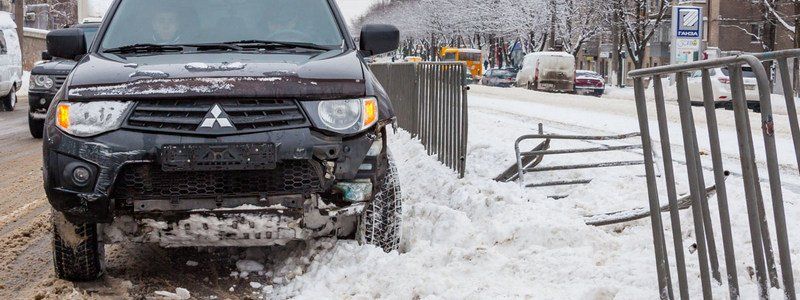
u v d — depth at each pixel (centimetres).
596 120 1886
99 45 595
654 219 392
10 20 2348
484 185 746
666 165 381
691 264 451
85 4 2266
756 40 5881
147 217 495
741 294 371
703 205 369
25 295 513
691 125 365
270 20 616
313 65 523
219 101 484
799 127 302
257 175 488
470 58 8119
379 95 520
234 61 536
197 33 604
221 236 499
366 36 624
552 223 554
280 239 506
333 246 554
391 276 496
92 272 530
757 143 1272
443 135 979
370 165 502
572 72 4819
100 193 480
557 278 472
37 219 771
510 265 496
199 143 476
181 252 614
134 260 595
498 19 8088
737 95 321
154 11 620
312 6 631
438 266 519
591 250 519
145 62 540
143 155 477
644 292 414
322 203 497
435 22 11312
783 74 304
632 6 6016
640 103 390
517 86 5341
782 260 314
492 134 1271
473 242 571
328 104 493
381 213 550
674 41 3100
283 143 481
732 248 354
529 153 789
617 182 729
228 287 528
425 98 1104
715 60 330
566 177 883
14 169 1143
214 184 485
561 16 6825
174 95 480
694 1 5953
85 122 483
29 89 1533
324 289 501
